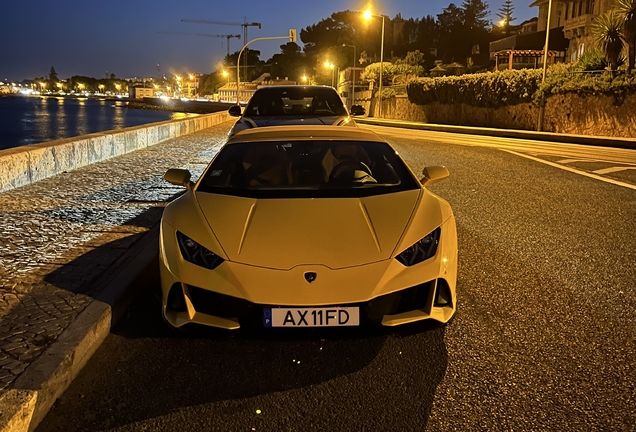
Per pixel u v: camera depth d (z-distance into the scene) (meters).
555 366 2.96
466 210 6.92
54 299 3.54
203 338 3.31
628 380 2.81
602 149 15.66
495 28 127.44
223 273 2.92
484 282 4.26
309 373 2.91
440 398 2.65
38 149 8.11
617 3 20.81
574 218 6.48
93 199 6.81
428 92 35.59
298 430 2.40
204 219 3.27
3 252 4.53
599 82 20.45
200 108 135.12
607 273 4.49
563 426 2.42
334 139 4.37
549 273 4.48
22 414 2.31
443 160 12.31
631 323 3.51
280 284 2.85
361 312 2.86
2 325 3.13
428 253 3.08
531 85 24.67
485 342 3.25
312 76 127.50
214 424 2.45
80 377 2.86
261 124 7.26
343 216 3.27
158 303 3.85
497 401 2.62
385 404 2.60
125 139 12.01
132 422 2.46
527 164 11.64
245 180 3.85
